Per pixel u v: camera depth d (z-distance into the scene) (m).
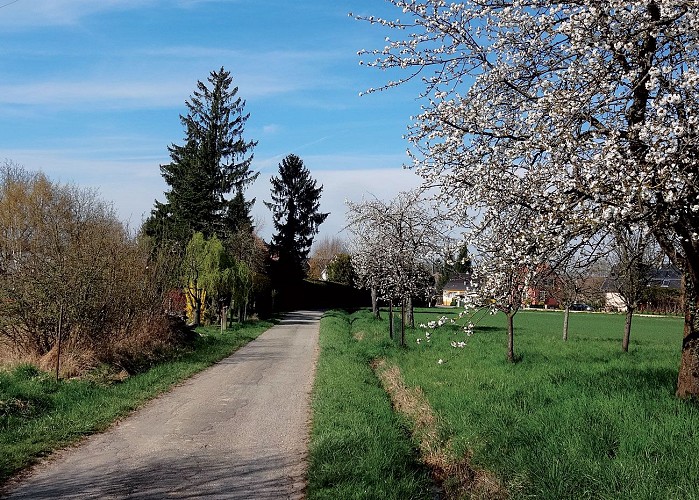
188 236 37.88
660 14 5.99
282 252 52.81
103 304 13.38
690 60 5.96
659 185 5.29
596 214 5.77
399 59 7.73
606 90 6.23
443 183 8.16
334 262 63.28
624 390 8.08
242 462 6.54
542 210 6.38
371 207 22.56
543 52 7.15
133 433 7.89
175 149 41.62
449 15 7.46
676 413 6.67
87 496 5.38
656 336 25.47
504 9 6.87
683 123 5.52
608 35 6.19
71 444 7.27
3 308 12.35
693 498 4.24
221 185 41.16
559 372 11.08
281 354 17.77
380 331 23.92
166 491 5.55
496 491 5.55
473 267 9.36
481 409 7.98
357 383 11.29
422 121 7.73
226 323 27.75
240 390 11.32
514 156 6.84
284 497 5.43
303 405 9.83
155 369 13.28
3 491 5.52
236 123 42.44
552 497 4.79
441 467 6.75
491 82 7.24
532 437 6.36
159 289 17.44
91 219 15.95
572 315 45.22
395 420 8.62
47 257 13.24
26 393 8.94
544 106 6.30
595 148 6.18
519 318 40.19
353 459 6.37
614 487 4.71
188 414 9.12
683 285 7.71
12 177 22.36
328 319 34.25
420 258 20.70
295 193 55.53
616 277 16.31
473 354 14.98
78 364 12.02
